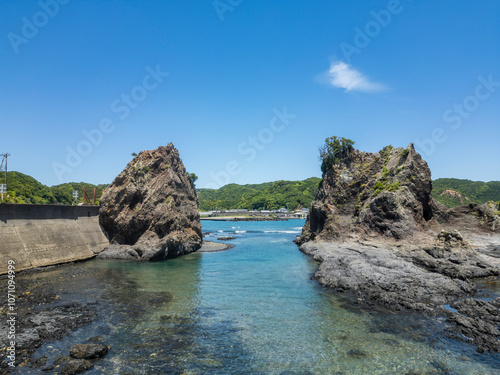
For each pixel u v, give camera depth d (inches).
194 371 840.3
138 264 2314.2
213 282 1753.2
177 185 3068.4
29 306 1275.8
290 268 2159.2
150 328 1106.7
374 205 2736.2
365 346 987.3
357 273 1736.0
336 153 3646.7
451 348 971.3
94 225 2773.1
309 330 1103.6
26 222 2122.3
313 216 3467.0
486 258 2108.8
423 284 1539.1
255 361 896.9
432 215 2979.8
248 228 7180.1
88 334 1042.7
